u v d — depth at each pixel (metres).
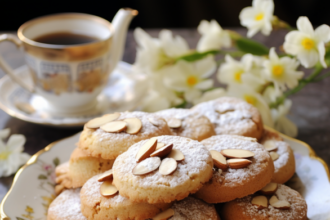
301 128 0.57
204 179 0.41
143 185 0.40
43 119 0.55
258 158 0.43
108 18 1.16
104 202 0.42
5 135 0.55
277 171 0.46
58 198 0.46
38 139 0.56
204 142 0.45
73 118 0.56
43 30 0.59
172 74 0.60
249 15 0.57
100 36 0.60
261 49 0.60
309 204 0.44
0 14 1.11
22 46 0.56
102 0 1.13
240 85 0.57
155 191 0.40
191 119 0.48
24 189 0.46
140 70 0.61
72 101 0.57
